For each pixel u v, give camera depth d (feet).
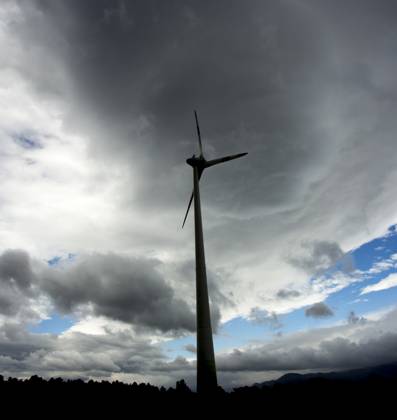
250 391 209.77
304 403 177.37
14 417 228.02
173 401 235.40
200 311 111.55
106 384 303.89
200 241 132.16
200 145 187.11
